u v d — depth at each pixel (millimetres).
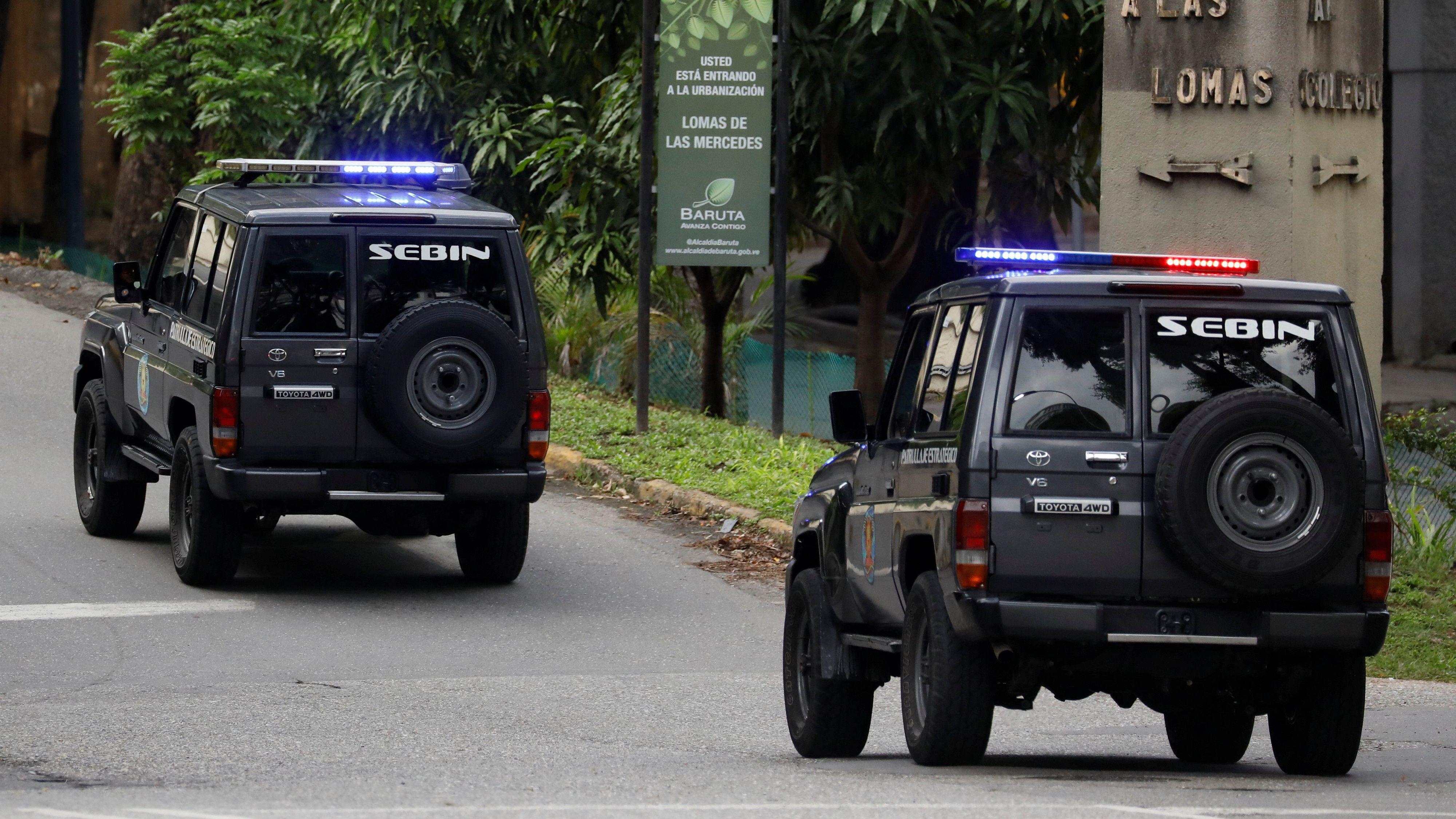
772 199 75438
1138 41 51875
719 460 65312
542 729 33031
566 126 78250
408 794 25234
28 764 28531
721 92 67750
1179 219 51750
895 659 31516
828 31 70562
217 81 89625
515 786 26203
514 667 39406
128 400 50719
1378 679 41188
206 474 43875
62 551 49906
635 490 62562
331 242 43875
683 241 68125
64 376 78188
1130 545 25750
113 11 124625
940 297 29719
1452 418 85062
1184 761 32125
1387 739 33844
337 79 91062
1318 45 51000
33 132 123812
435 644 41375
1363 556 25969
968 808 23219
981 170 93625
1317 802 24500
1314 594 25875
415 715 33969
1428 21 103125
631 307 88938
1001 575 25812
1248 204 50969
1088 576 25766
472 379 43906
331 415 43594
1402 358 105188
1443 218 103938
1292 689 26625
